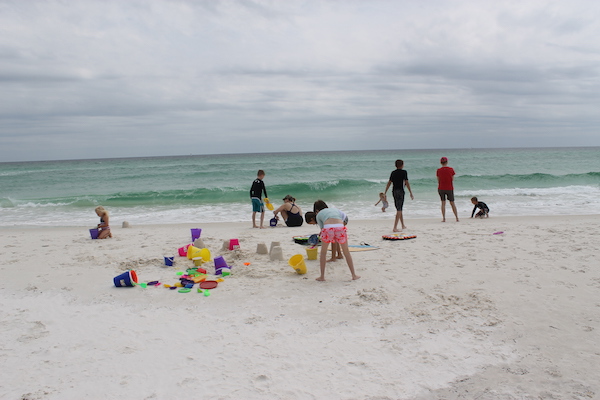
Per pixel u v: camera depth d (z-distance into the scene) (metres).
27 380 3.39
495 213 13.55
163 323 4.54
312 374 3.40
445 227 10.05
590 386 3.14
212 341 4.06
